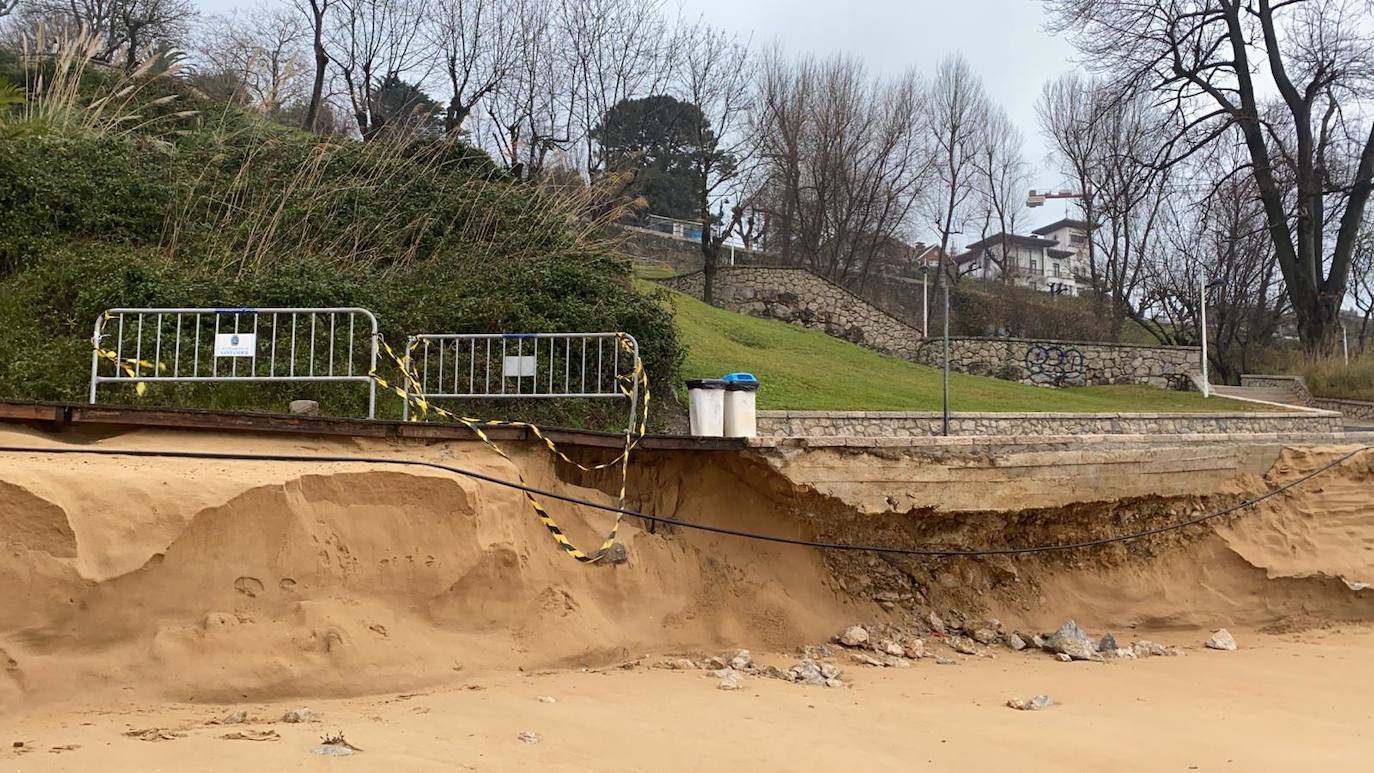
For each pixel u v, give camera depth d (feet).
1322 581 36.86
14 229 38.99
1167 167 89.30
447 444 26.03
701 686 22.70
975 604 33.55
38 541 17.44
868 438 30.89
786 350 65.00
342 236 44.55
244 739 15.10
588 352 35.63
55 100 49.11
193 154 48.24
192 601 18.93
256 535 19.95
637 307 39.65
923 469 31.65
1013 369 81.82
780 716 19.98
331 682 19.22
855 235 118.32
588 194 55.42
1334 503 39.06
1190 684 26.53
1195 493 37.35
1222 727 21.48
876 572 32.50
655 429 36.19
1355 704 24.64
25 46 54.13
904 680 25.48
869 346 85.15
